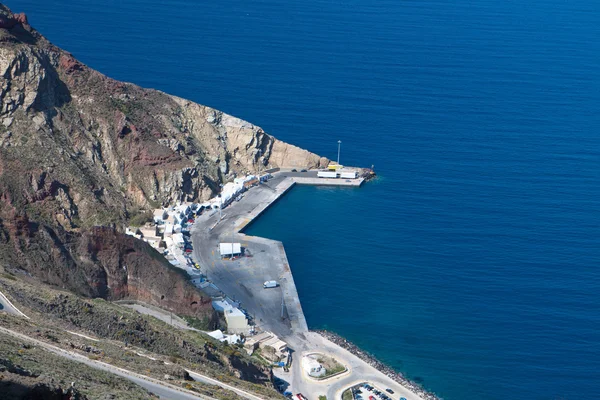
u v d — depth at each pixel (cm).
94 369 12406
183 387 13150
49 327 14900
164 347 16812
